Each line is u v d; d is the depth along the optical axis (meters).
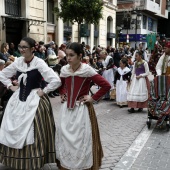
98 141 3.39
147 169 3.86
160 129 5.83
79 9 12.34
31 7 14.48
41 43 9.59
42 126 3.38
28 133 3.30
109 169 3.82
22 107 3.40
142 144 4.86
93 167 3.27
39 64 3.46
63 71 3.34
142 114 7.21
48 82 3.46
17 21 13.71
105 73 9.05
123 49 17.12
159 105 5.70
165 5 41.03
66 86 3.34
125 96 8.06
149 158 4.25
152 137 5.28
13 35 13.83
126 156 4.29
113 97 9.09
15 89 3.61
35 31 14.93
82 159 3.14
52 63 8.84
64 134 3.18
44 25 15.70
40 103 3.43
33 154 3.30
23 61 3.57
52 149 3.45
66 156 3.18
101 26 23.59
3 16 12.41
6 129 3.38
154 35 20.73
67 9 12.50
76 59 3.20
